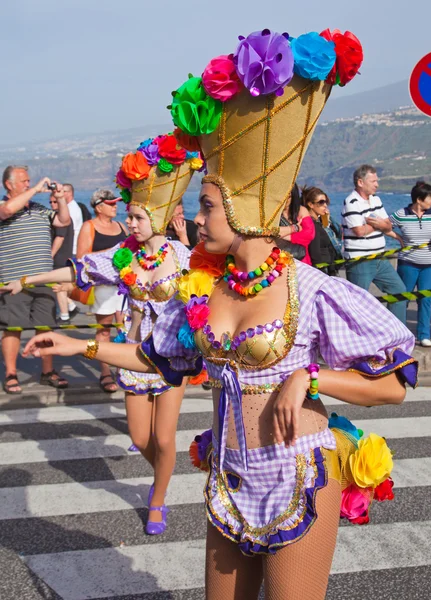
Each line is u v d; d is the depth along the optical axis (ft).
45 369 23.67
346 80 7.24
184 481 16.49
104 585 12.30
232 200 7.45
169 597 11.92
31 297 23.17
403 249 21.40
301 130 7.27
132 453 18.42
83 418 21.21
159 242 14.70
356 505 7.93
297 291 7.47
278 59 6.80
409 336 7.63
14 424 20.76
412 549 13.19
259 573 8.04
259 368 7.43
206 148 7.57
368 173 26.16
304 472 7.43
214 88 7.06
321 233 23.62
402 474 16.63
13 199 22.67
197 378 13.47
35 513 15.07
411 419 20.63
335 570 12.49
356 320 7.39
